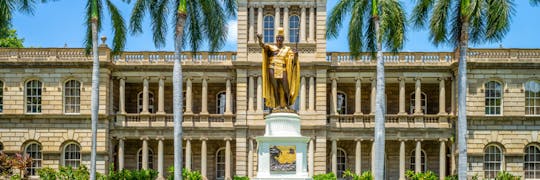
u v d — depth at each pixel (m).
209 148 62.94
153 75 60.62
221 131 59.97
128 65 60.31
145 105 60.50
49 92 59.47
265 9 60.06
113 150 60.69
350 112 63.72
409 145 62.66
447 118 59.97
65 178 52.62
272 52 28.11
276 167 26.72
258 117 59.25
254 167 59.03
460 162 37.50
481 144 58.50
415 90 60.81
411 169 62.50
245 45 59.47
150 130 60.09
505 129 58.69
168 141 62.72
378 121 39.88
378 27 39.66
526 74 58.84
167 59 60.66
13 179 53.06
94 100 43.62
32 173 59.44
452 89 60.22
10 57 59.59
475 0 36.84
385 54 60.28
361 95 63.28
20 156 51.25
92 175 43.41
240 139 59.09
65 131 59.41
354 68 60.06
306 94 59.44
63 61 59.12
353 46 41.88
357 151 59.94
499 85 59.16
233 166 61.81
